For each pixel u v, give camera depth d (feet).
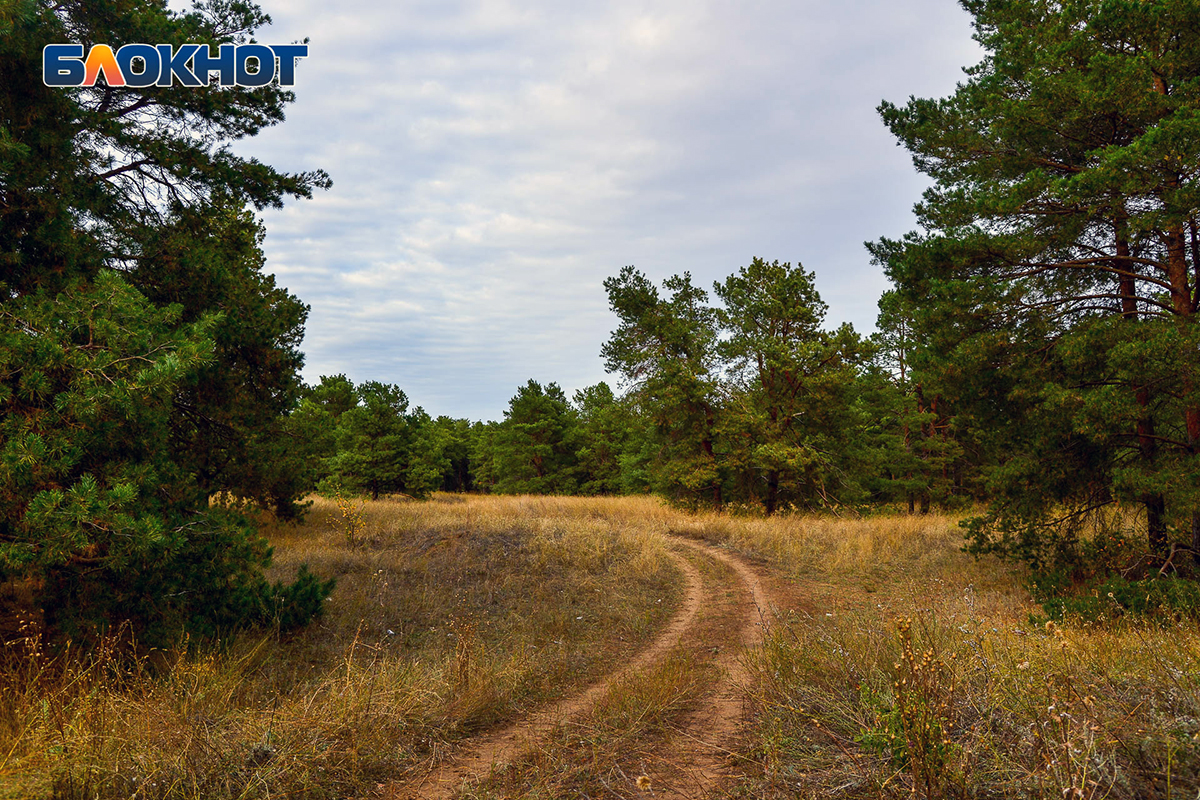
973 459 96.27
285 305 36.19
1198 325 25.62
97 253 22.24
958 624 19.08
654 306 77.97
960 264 33.88
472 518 57.00
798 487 78.64
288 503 49.24
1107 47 30.19
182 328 19.49
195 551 19.86
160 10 26.35
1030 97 30.53
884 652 16.85
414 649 23.03
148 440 18.70
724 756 12.78
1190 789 8.30
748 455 73.15
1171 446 31.58
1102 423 28.19
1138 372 27.45
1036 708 10.71
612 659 22.49
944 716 10.43
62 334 16.38
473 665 18.95
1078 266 32.45
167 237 27.25
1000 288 31.83
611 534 48.88
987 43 36.81
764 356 73.97
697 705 16.58
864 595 32.81
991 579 35.88
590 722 15.30
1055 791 8.41
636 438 134.82
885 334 88.48
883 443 95.40
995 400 35.37
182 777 11.01
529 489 159.53
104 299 17.60
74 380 15.89
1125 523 38.78
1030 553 34.65
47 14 19.75
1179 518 28.94
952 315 33.68
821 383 70.23
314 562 36.04
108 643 16.44
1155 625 19.92
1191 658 13.82
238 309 30.09
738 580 37.37
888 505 90.12
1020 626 20.34
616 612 29.35
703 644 24.25
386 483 119.14
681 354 78.13
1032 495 34.14
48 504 14.32
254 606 23.40
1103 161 26.76
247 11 29.14
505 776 12.21
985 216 32.63
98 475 17.17
